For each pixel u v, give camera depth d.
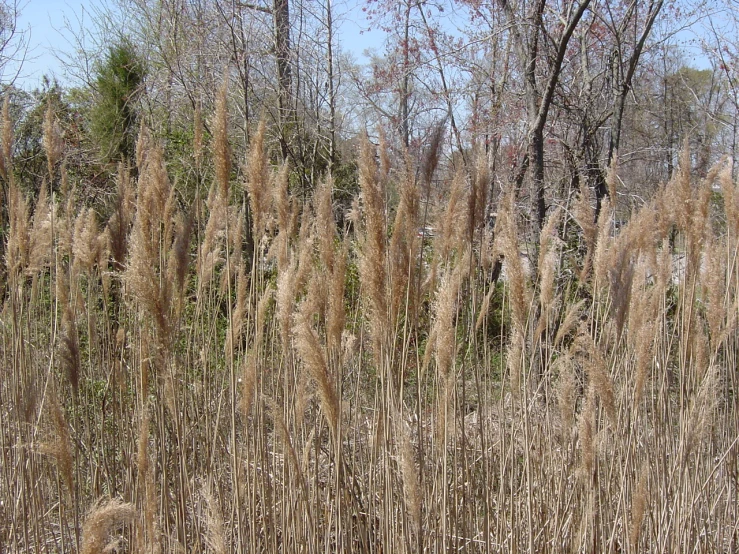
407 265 3.46
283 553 3.59
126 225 4.57
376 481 4.00
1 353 5.02
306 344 2.92
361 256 3.36
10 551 3.87
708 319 3.85
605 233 4.13
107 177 12.26
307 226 4.88
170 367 3.58
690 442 3.73
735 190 4.14
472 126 10.54
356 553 3.87
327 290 3.72
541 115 8.84
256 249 3.84
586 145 9.71
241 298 3.84
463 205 3.88
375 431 3.68
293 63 12.50
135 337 4.46
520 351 3.64
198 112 4.24
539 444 3.94
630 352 3.99
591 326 4.27
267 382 4.40
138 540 3.21
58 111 12.67
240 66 11.33
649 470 3.97
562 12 10.39
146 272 3.33
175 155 10.96
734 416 4.43
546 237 4.02
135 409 4.29
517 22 8.87
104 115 12.28
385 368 3.53
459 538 3.82
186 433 4.02
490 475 4.24
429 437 4.15
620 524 3.99
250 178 3.74
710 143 12.82
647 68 12.57
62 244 4.95
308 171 11.93
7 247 4.44
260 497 3.91
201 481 3.86
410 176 3.50
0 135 4.35
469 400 5.14
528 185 10.09
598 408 4.30
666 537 3.77
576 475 3.86
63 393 4.79
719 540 4.18
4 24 12.15
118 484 4.54
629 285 4.01
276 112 12.05
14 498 4.07
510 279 3.48
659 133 14.64
